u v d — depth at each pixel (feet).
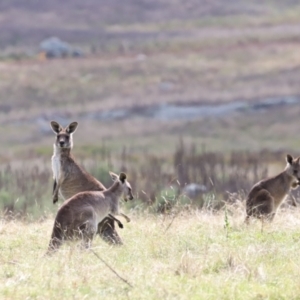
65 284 118.42
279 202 189.98
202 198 235.81
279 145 591.78
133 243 152.66
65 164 172.14
